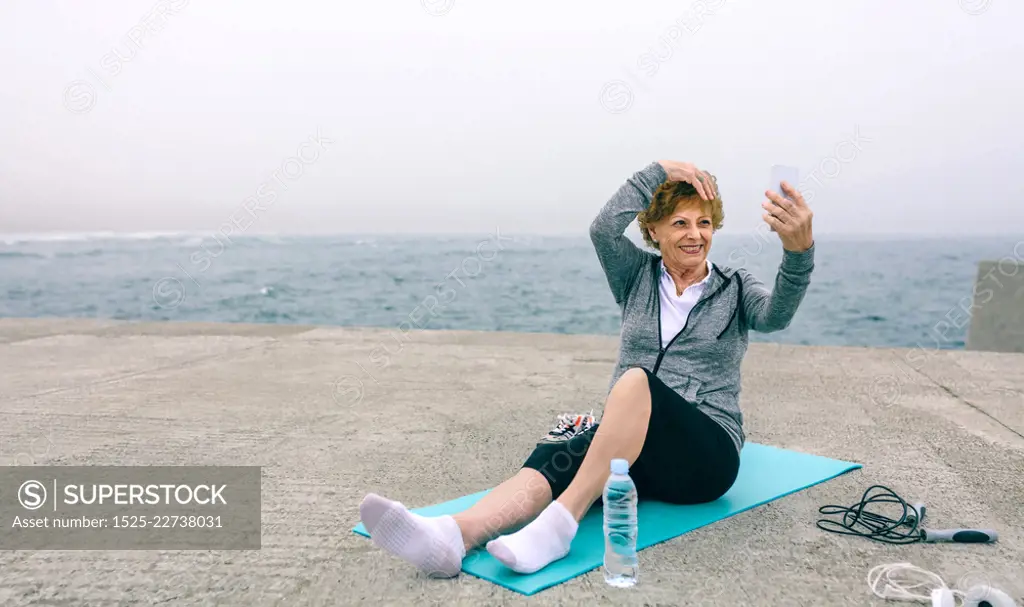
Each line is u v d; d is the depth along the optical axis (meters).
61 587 1.72
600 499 2.19
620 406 1.82
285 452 2.94
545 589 1.67
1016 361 5.58
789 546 1.95
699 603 1.60
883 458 2.88
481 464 2.78
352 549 1.95
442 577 1.75
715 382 2.17
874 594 1.66
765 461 2.76
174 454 2.91
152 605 1.62
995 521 2.18
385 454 2.91
